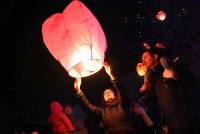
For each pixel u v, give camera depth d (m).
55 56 5.48
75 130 8.02
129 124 6.27
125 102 7.58
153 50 5.99
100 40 5.34
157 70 5.82
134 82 9.52
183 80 5.68
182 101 5.53
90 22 5.28
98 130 8.78
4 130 9.10
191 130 5.51
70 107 8.51
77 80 6.18
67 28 5.25
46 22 5.48
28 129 9.06
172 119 5.55
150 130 6.93
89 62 5.84
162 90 5.68
